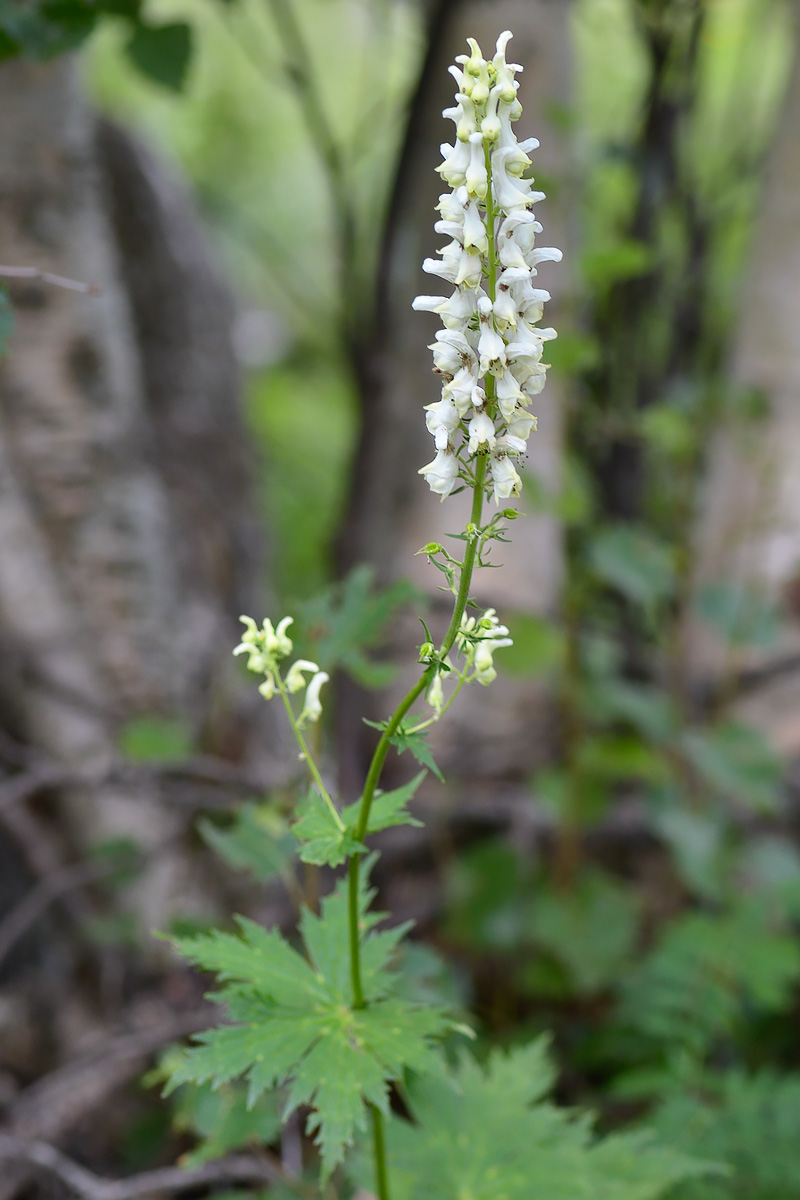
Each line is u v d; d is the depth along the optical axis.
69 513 1.32
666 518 1.60
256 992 0.79
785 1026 1.32
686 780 1.46
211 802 1.23
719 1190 0.95
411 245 1.66
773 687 1.56
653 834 1.51
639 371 1.58
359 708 1.55
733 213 1.66
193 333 2.09
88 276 1.30
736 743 1.32
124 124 2.06
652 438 1.39
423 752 0.74
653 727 1.27
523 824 1.43
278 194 3.02
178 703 1.48
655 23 1.42
